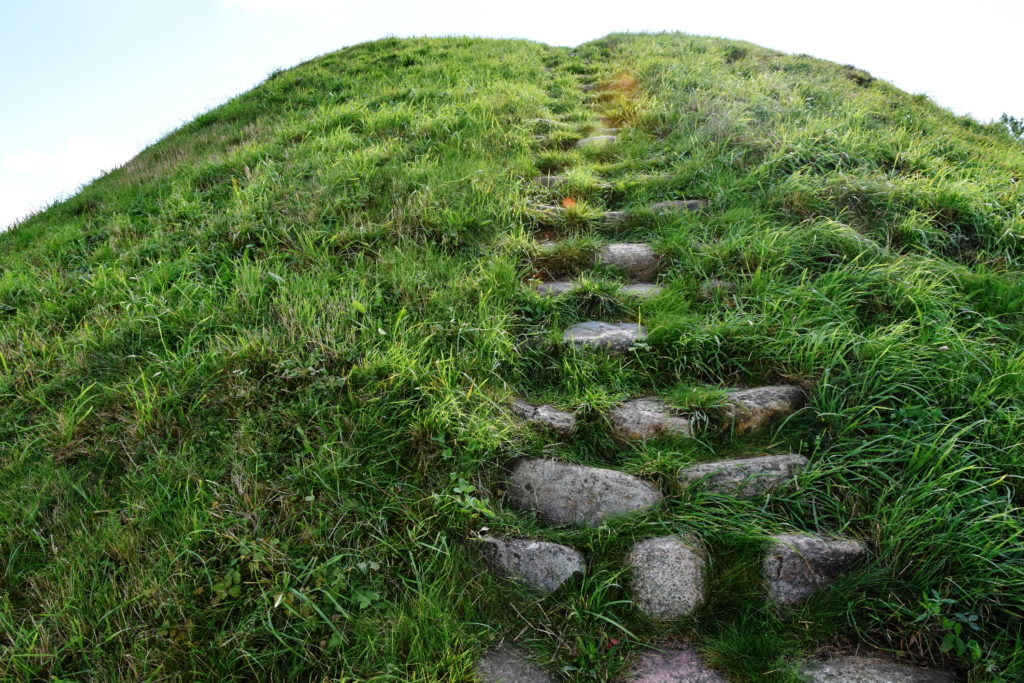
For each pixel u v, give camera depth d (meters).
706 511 2.37
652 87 9.25
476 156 6.16
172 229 5.16
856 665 1.88
